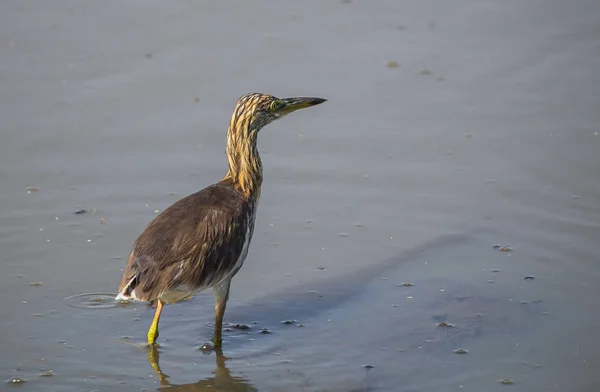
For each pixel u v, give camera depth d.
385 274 13.10
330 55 18.84
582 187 14.92
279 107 12.40
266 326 12.00
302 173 15.48
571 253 13.38
